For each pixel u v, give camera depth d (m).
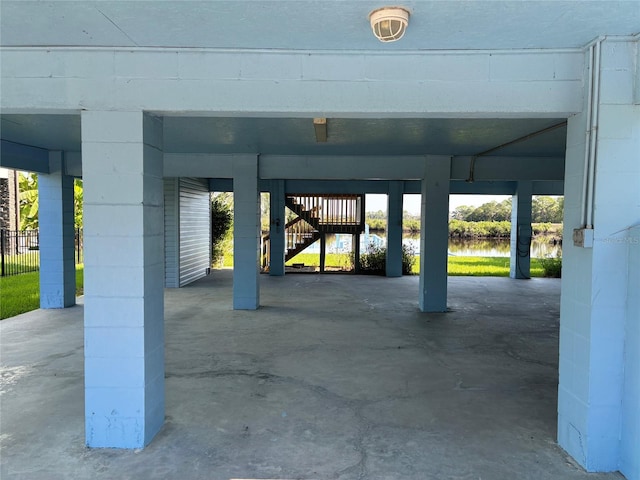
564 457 2.80
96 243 2.78
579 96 2.71
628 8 2.12
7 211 16.27
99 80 2.74
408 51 2.71
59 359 4.65
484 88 2.73
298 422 3.26
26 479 2.51
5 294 8.50
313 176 7.16
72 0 2.04
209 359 4.73
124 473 2.58
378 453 2.82
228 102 2.76
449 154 6.89
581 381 2.72
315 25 2.32
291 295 8.88
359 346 5.26
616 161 2.59
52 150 7.00
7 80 2.74
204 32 2.44
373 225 18.09
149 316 2.91
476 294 9.18
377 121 4.43
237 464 2.68
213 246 14.75
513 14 2.18
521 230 11.73
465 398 3.73
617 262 2.62
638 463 2.48
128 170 2.77
